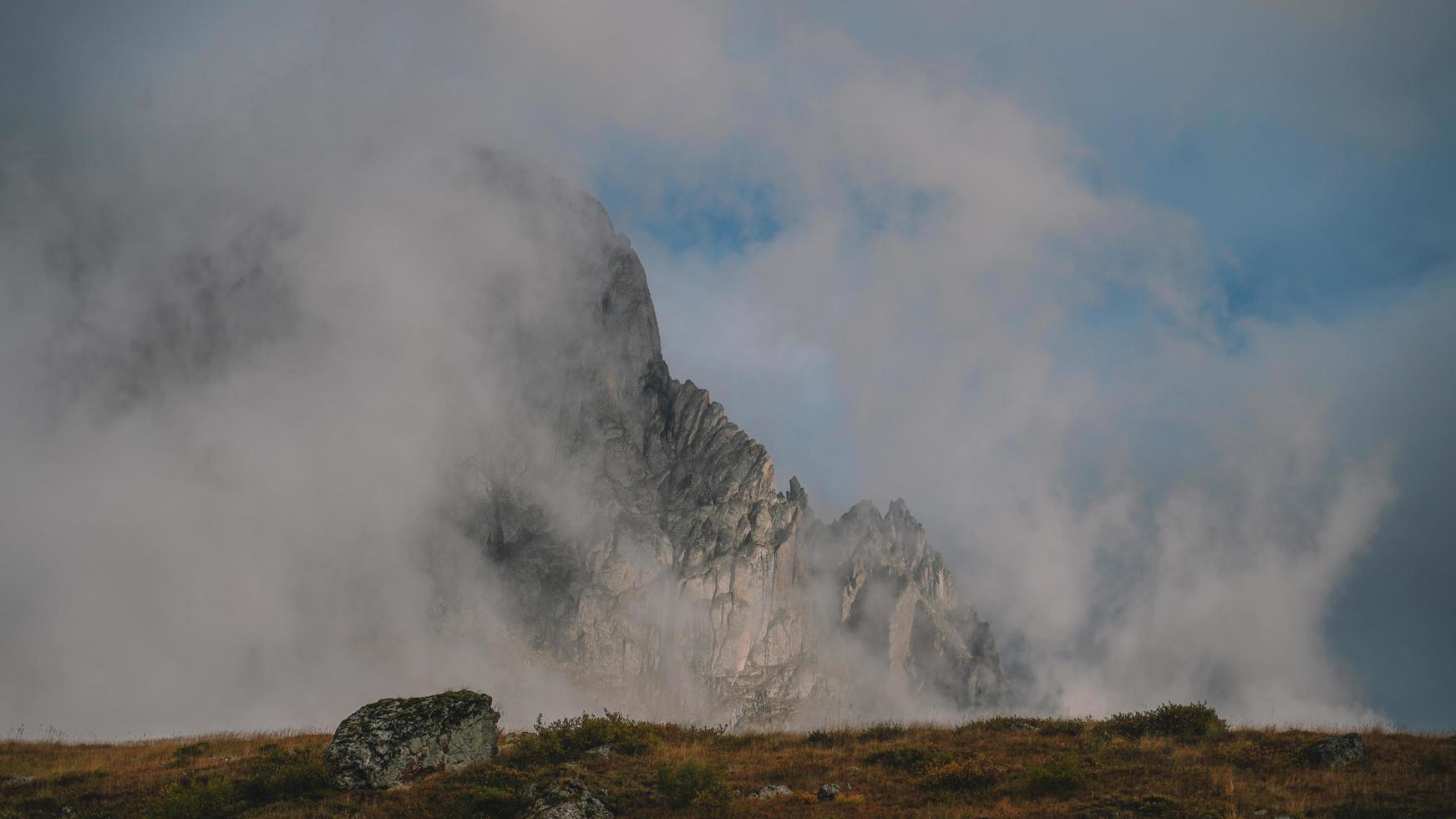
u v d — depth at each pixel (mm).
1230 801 90500
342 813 97250
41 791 109438
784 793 101938
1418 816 83750
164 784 110625
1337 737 102938
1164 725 119812
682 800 99000
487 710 113250
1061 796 96375
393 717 108062
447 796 99562
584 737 118312
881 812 93750
